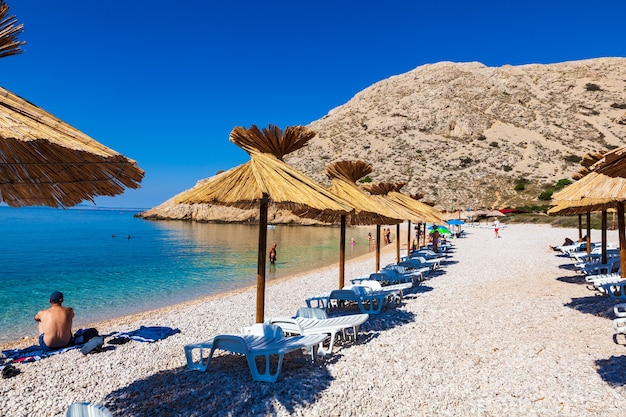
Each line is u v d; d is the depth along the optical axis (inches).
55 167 134.3
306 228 2605.8
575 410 167.6
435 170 3257.9
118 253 1155.3
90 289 640.4
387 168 3319.4
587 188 281.1
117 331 365.7
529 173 3063.5
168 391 203.9
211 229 2388.0
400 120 4052.7
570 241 797.2
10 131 99.0
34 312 499.8
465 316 329.1
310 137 279.9
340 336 287.3
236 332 337.7
